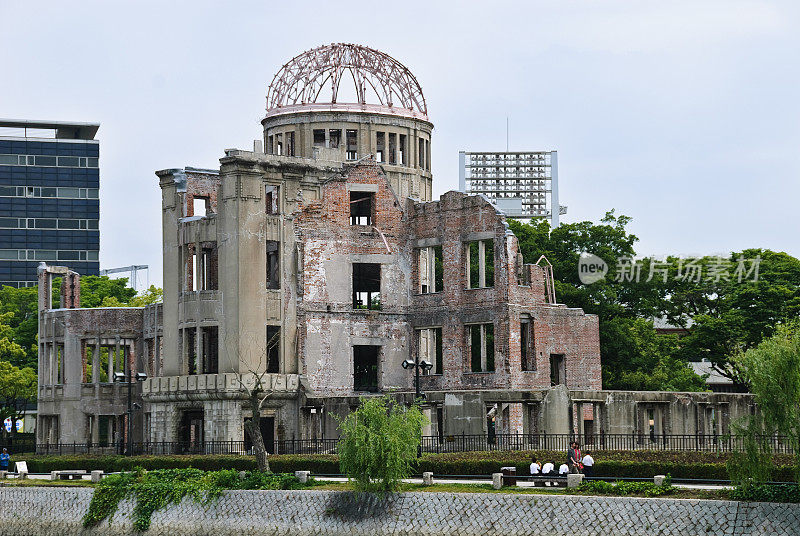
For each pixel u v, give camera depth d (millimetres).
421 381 85562
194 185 83562
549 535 49875
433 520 52656
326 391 81875
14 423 111875
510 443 71375
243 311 77812
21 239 164250
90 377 109062
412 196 100062
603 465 57000
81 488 62094
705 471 54656
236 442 74000
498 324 80938
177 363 80875
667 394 74438
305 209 82500
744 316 90688
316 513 55531
